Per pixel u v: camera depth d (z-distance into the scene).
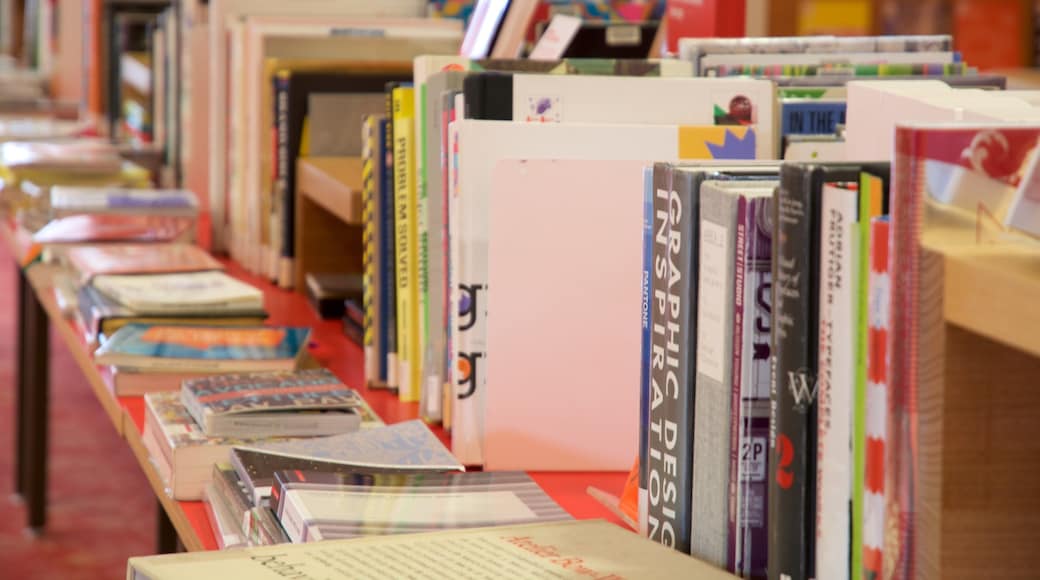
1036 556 0.99
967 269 0.93
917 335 0.98
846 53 2.06
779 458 1.11
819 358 1.08
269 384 1.89
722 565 1.22
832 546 1.07
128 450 5.02
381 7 3.57
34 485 4.15
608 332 1.70
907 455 0.99
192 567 1.11
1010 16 4.31
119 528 4.21
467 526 1.30
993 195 0.98
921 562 0.99
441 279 1.84
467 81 1.75
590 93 1.78
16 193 3.83
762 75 2.04
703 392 1.24
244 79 3.27
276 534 1.35
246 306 2.44
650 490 1.33
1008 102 1.27
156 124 4.52
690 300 1.25
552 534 1.23
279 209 3.06
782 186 1.09
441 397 1.88
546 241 1.68
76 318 2.64
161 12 5.37
